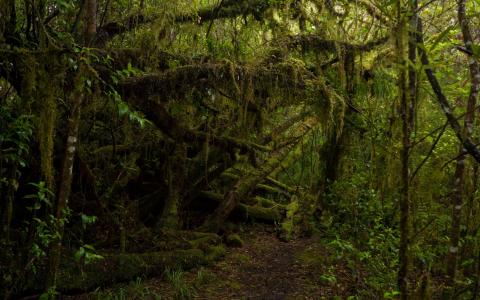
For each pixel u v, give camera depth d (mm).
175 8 7605
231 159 10812
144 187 10602
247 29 8758
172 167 10000
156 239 9148
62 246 7570
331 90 8172
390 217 8391
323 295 7602
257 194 13109
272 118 10594
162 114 7680
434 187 7215
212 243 9750
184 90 7055
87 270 7297
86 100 6602
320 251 9547
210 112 8609
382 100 9555
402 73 3994
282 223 11234
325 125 8133
